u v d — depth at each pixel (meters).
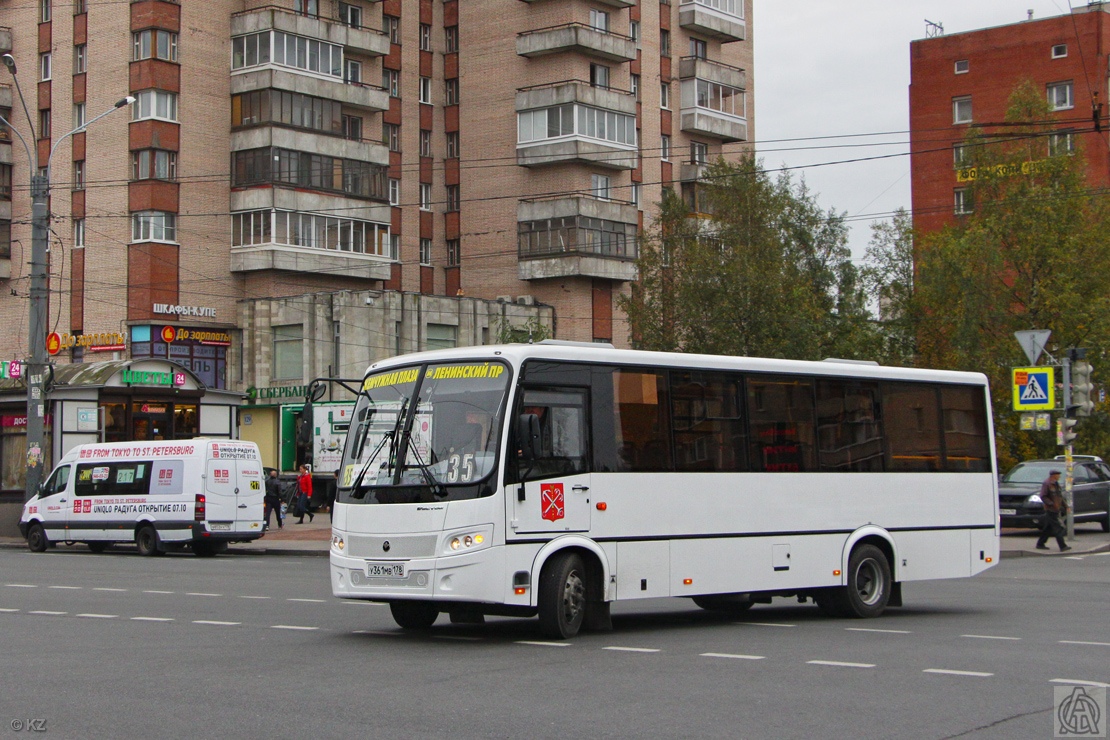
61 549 34.47
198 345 53.25
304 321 52.53
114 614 15.95
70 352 54.09
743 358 14.95
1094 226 42.97
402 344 53.16
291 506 45.03
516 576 12.48
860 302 43.50
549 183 59.81
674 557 13.84
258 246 53.84
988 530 17.23
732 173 40.09
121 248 52.94
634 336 39.75
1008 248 42.56
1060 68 68.94
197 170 53.75
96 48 54.16
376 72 60.38
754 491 14.67
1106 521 35.50
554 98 58.94
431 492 12.60
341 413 48.03
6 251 57.19
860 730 8.23
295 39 55.16
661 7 66.31
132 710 8.95
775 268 37.94
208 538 30.14
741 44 71.81
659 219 41.75
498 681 10.21
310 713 8.81
